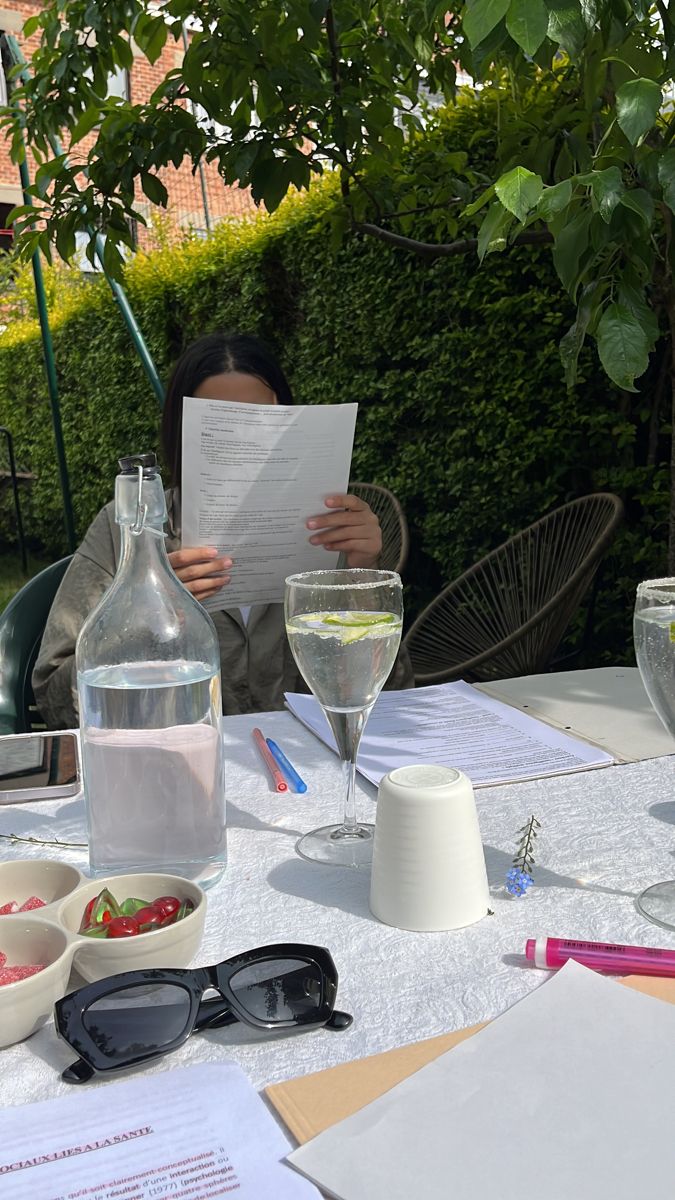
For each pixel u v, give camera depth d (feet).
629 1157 1.35
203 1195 1.33
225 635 5.56
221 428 3.95
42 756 3.46
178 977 1.78
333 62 6.56
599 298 3.34
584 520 7.86
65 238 7.43
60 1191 1.35
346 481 4.30
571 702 3.96
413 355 11.55
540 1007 1.73
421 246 7.10
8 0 24.81
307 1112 1.50
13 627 5.72
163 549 2.53
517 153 5.80
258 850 2.60
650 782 3.00
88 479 21.45
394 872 2.13
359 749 3.43
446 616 8.79
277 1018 1.75
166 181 27.76
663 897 2.22
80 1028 1.67
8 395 24.68
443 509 11.82
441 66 6.81
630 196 3.03
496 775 3.08
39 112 7.48
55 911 1.93
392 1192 1.31
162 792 2.35
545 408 10.27
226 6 6.23
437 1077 1.55
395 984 1.91
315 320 13.19
